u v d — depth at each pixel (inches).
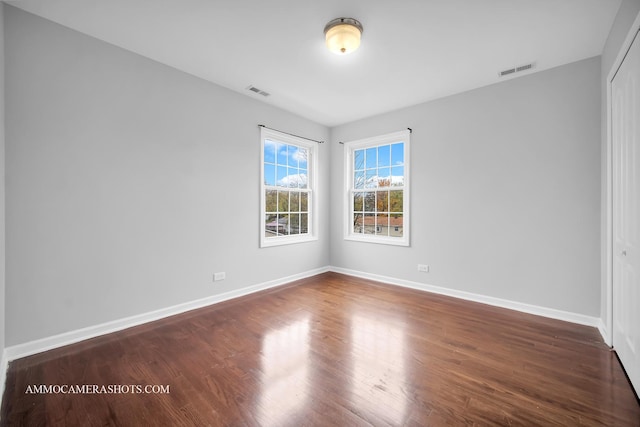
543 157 112.0
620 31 76.4
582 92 103.8
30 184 80.8
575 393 64.9
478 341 90.5
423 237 145.8
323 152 184.2
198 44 96.2
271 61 106.6
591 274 102.7
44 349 83.4
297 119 165.2
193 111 117.8
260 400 62.9
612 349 84.7
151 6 77.6
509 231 120.1
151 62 105.6
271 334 95.6
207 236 123.4
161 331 97.8
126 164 99.7
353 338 92.7
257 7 77.6
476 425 55.2
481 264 127.4
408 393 65.1
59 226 86.0
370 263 168.7
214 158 125.3
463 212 132.4
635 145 67.0
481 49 97.1
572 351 84.0
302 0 74.5
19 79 78.9
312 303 126.2
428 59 103.8
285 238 162.9
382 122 162.1
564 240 108.0
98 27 87.3
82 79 90.1
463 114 132.0
